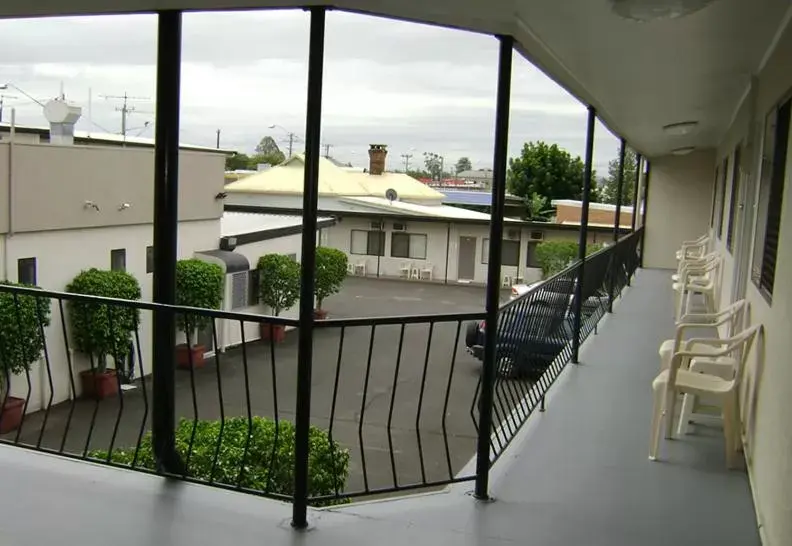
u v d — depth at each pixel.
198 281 11.30
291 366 11.77
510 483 3.36
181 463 3.31
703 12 3.08
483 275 21.88
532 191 29.95
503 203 3.08
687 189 13.11
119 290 9.61
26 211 9.02
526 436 4.05
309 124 2.67
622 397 4.87
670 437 4.05
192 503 2.97
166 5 2.96
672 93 5.45
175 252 3.17
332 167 26.48
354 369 11.58
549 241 20.22
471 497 3.17
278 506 2.97
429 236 22.22
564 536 2.83
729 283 6.46
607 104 6.02
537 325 4.37
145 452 4.02
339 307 17.45
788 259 2.87
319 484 3.99
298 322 2.77
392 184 29.39
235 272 12.59
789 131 3.16
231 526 2.79
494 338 3.14
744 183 5.42
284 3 2.74
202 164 12.52
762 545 2.80
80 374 9.20
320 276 15.29
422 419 9.09
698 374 3.89
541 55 3.95
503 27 3.10
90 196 10.02
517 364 3.94
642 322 7.75
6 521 2.78
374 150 30.27
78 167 9.78
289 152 31.75
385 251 22.62
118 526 2.76
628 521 2.99
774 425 2.86
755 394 3.54
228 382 10.70
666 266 13.34
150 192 11.23
